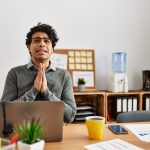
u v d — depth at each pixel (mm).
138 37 3178
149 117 1701
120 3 3094
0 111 1035
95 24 3027
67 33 2953
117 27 3100
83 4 2982
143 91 2922
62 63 2881
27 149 863
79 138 1172
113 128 1332
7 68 2812
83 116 2678
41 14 2877
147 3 3186
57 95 1683
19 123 1037
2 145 810
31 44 1610
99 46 3053
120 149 1021
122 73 2877
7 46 2803
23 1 2820
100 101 2865
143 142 1129
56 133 1101
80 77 2908
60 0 2918
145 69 3217
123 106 2842
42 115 1069
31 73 1672
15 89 1661
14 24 2809
